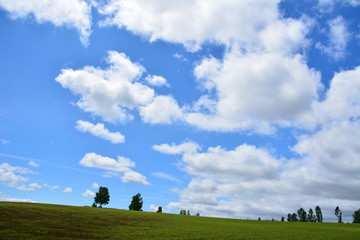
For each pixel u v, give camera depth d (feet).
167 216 291.38
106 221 176.55
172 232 139.23
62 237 97.45
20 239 85.66
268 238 132.57
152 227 162.91
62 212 197.88
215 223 236.84
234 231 163.02
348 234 175.63
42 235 97.19
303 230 197.67
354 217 507.30
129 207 439.22
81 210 243.19
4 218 130.21
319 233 176.24
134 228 150.00
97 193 403.13
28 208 192.34
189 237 121.29
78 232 114.73
